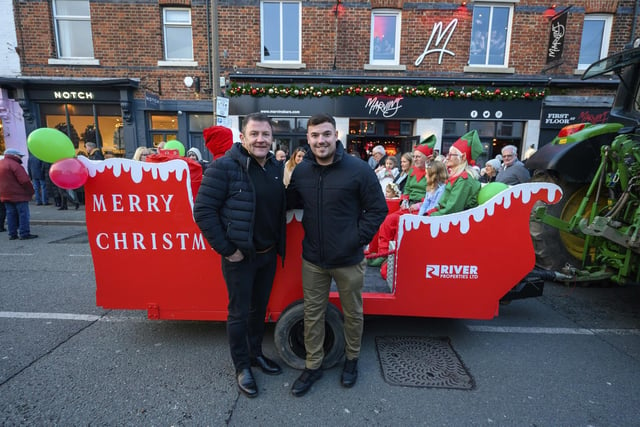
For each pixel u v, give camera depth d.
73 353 2.84
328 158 2.24
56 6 9.59
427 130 9.51
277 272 2.68
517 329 3.33
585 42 9.49
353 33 9.30
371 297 2.75
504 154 5.58
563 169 3.72
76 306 3.75
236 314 2.33
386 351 2.93
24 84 9.43
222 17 9.34
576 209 4.04
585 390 2.44
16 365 2.66
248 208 2.18
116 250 2.72
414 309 2.78
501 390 2.44
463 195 3.05
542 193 2.64
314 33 9.33
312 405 2.27
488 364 2.75
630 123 3.79
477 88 9.17
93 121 10.07
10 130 10.01
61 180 2.43
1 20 9.45
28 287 4.25
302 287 2.60
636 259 3.30
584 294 4.24
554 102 9.32
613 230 3.17
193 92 9.73
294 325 2.60
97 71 9.65
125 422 2.10
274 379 2.54
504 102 9.37
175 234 2.70
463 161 3.15
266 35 9.55
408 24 9.23
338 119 9.53
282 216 2.44
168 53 9.83
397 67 9.36
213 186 2.14
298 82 9.37
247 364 2.42
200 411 2.21
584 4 9.09
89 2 9.39
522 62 9.39
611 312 3.73
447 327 3.37
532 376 2.60
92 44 9.80
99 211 2.67
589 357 2.86
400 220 2.64
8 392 2.35
